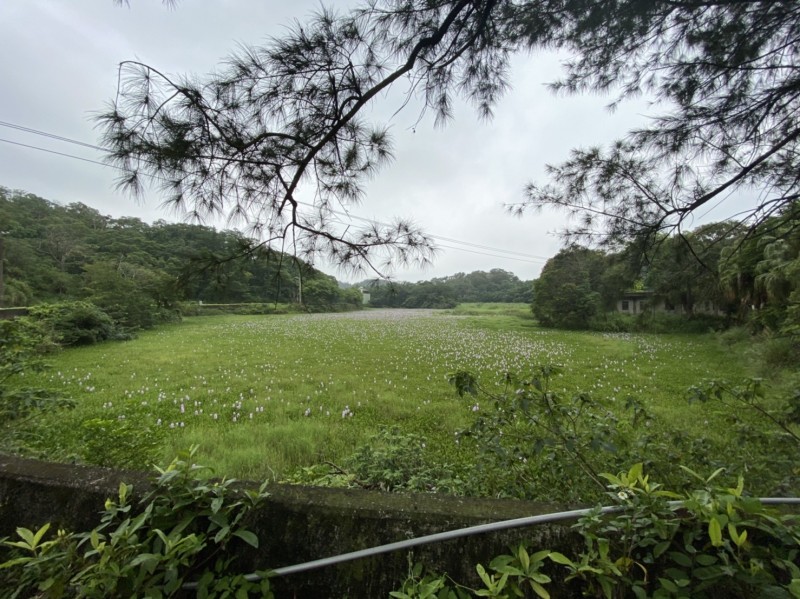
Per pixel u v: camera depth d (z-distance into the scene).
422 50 1.92
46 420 4.10
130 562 0.97
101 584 0.99
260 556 1.19
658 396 7.88
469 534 1.09
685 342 17.28
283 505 1.25
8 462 1.50
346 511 1.23
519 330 25.77
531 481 2.26
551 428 2.12
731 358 12.13
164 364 11.12
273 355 13.48
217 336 19.41
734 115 2.40
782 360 7.61
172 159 1.62
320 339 19.16
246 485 1.35
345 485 2.84
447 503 1.27
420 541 1.09
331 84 1.82
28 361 3.15
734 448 2.28
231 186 1.90
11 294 24.11
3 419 2.92
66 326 14.10
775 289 7.01
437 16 1.82
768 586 0.84
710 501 0.95
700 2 1.88
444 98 2.13
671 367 11.51
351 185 2.14
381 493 1.33
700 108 2.42
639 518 1.00
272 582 1.15
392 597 1.10
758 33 2.08
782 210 2.53
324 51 1.71
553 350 15.97
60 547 1.09
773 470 2.00
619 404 7.00
